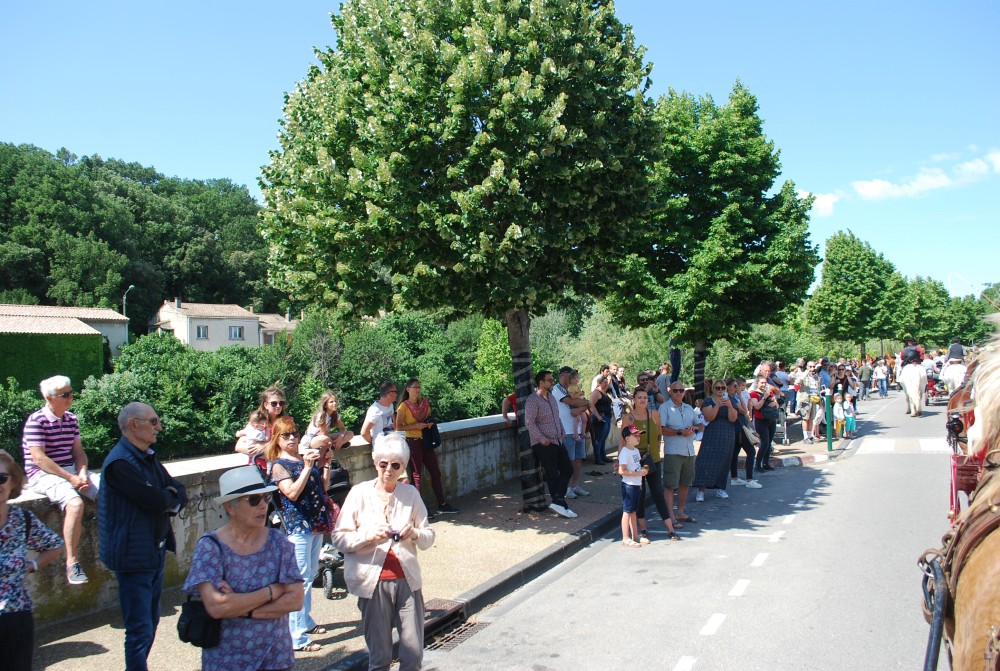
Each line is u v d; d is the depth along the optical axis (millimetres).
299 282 9742
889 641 5707
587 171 8969
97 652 5398
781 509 10938
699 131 15766
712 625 6195
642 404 9352
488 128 8625
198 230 95750
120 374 35375
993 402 2611
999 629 2062
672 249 16062
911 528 9375
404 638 4605
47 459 5797
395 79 8641
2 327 48719
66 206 78438
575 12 9266
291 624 5617
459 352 49781
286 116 10586
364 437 9914
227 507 3738
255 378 38469
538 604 6965
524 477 10453
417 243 8750
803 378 18828
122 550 4527
